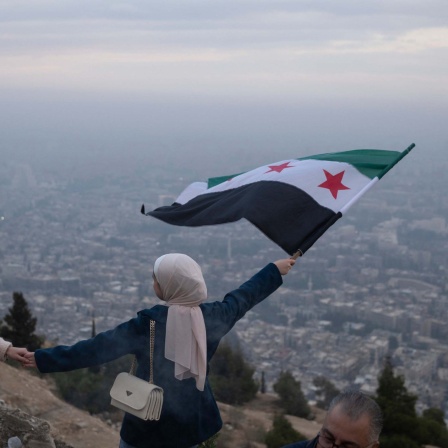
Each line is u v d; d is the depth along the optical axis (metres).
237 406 18.30
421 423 15.39
